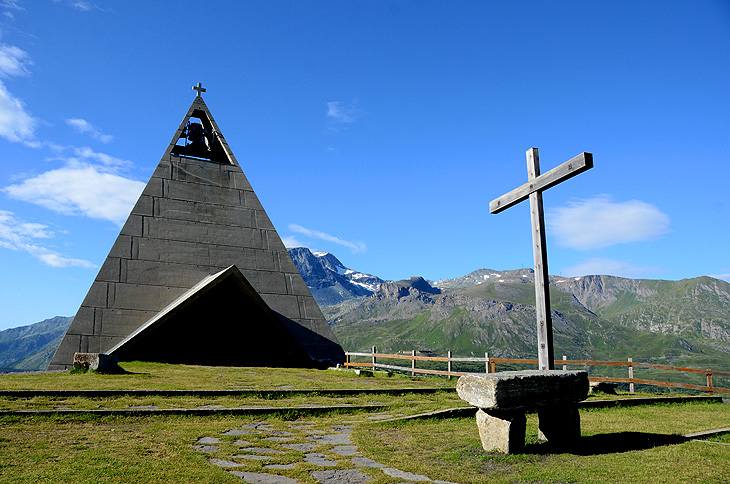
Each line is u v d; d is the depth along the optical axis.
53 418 10.93
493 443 9.33
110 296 29.36
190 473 7.32
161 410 11.79
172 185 35.31
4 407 11.72
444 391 17.88
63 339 27.20
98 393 13.67
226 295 28.97
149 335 26.97
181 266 31.97
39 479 6.92
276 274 34.50
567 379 9.75
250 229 35.72
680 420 13.25
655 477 7.62
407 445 9.80
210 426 10.96
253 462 8.20
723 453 9.11
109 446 8.88
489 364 20.69
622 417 13.67
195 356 27.75
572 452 9.27
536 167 13.14
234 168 38.28
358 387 17.89
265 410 12.62
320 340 32.56
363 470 7.88
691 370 18.94
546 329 12.27
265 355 29.56
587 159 11.26
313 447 9.48
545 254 12.67
